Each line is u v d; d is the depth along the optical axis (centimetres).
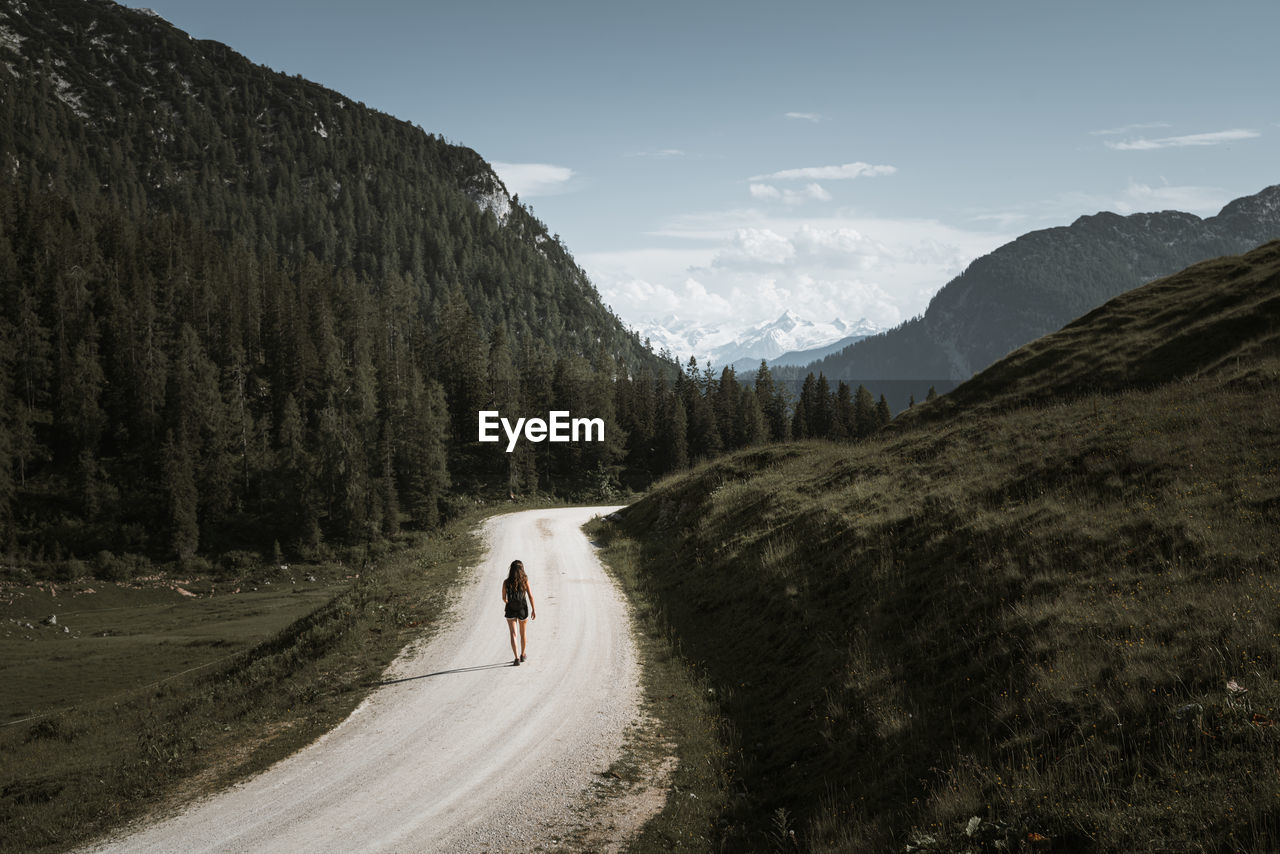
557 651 1809
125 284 14875
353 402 13125
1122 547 1302
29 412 12062
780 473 3388
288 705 1480
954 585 1440
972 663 1144
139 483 11506
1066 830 701
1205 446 1653
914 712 1098
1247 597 972
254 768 1157
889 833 817
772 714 1339
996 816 761
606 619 2147
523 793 1045
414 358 14488
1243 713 749
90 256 15362
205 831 948
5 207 15825
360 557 10869
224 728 1362
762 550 2288
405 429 11969
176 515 10650
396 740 1253
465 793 1045
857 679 1272
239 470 11981
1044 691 957
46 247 14538
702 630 1956
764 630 1742
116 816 1016
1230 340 2859
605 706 1417
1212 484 1429
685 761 1171
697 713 1391
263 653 2483
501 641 1897
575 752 1192
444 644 1878
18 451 11112
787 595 1812
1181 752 741
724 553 2514
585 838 918
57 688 5097
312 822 963
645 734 1280
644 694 1494
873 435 3744
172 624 8069
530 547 3603
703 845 909
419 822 959
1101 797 727
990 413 3141
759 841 925
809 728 1217
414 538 11219
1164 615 1022
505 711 1387
